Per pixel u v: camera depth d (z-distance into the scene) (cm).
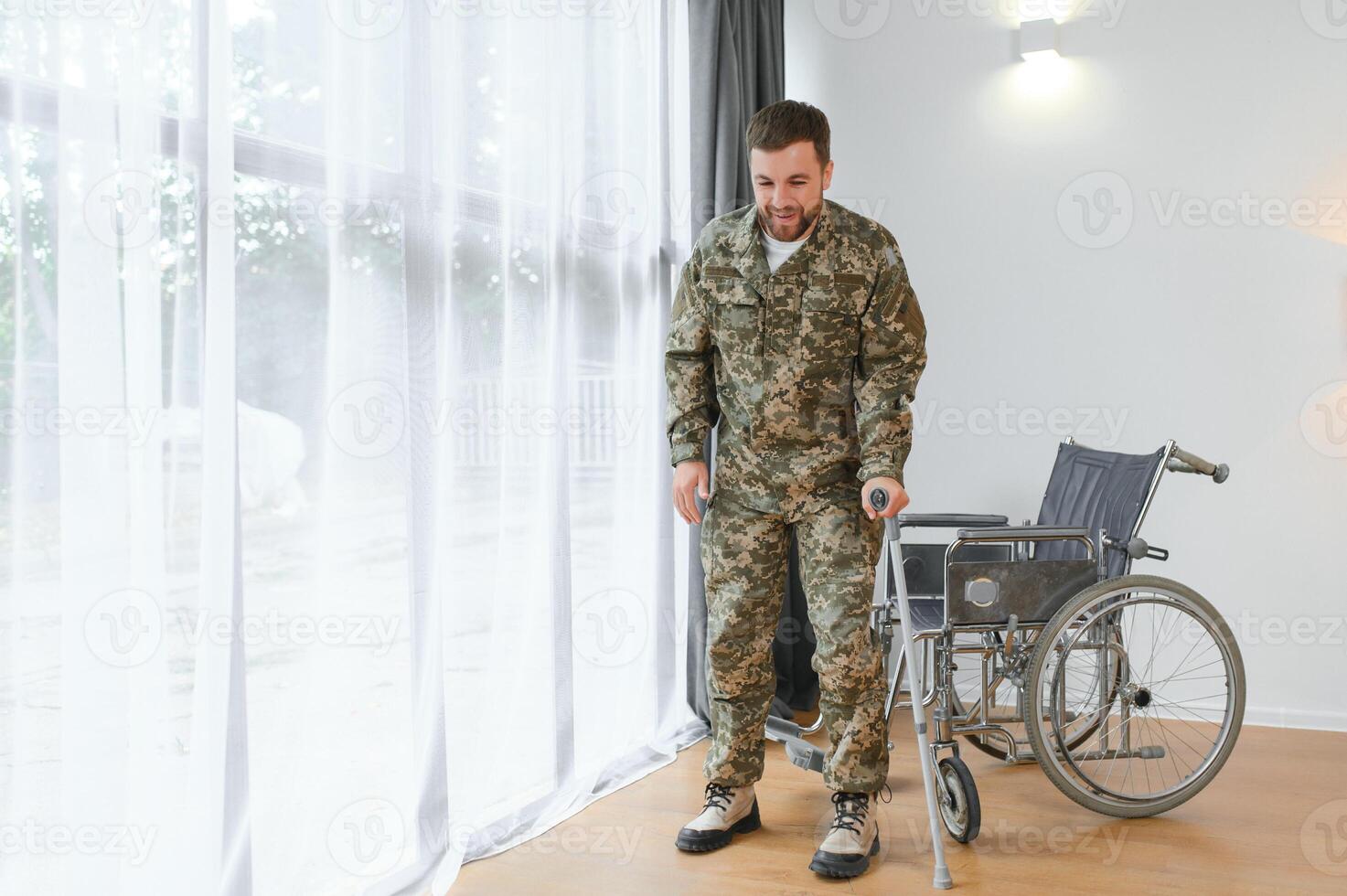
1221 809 256
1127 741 266
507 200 238
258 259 178
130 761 152
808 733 316
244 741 170
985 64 364
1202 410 342
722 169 324
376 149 200
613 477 286
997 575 249
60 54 144
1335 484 330
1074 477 299
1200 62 341
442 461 219
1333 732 325
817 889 210
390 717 203
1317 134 331
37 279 142
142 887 154
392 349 203
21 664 140
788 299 213
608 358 284
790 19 388
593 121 276
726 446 228
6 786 139
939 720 249
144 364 154
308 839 187
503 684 239
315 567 187
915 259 372
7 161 139
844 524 220
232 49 174
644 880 215
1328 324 331
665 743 306
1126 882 213
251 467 177
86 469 146
